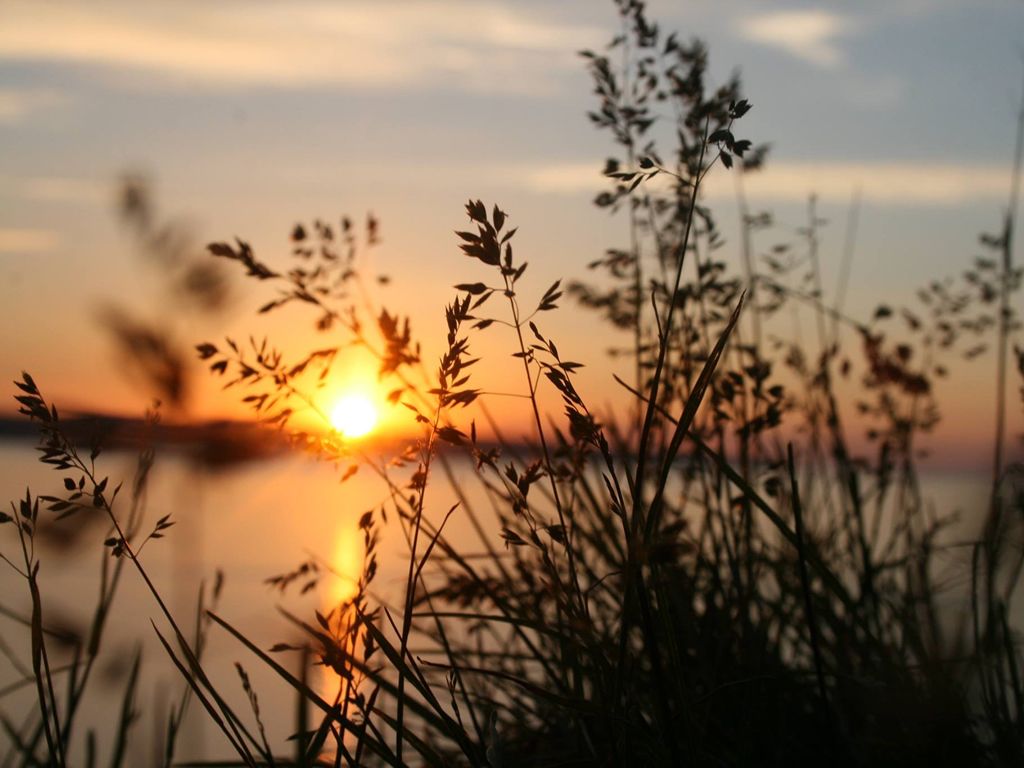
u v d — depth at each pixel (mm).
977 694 1824
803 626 2141
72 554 1434
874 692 1809
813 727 1995
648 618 1271
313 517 5363
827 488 2826
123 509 1707
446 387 1341
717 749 1795
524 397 1394
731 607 2012
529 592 1971
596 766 1564
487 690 2262
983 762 1829
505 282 1323
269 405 1660
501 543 2689
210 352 1523
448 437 1372
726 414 1987
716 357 1313
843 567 2545
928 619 1915
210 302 1465
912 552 2465
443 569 2172
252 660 3324
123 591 3859
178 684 2197
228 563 4160
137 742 1975
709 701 1783
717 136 1421
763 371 1974
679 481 2326
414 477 1438
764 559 2154
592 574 2070
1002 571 1879
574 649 1668
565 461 1877
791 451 1449
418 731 2211
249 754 1356
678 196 2307
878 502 2592
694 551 1968
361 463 1702
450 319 1328
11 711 2678
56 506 1301
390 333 2027
